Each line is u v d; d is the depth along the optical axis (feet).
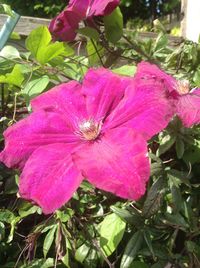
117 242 0.83
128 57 1.21
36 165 0.74
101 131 0.77
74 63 1.15
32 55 1.10
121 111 0.79
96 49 1.16
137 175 0.68
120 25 1.16
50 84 1.05
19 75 1.00
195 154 0.93
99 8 1.06
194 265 0.84
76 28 1.10
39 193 0.71
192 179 0.94
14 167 0.77
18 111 1.05
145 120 0.76
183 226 0.84
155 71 0.88
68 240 0.85
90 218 0.89
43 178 0.72
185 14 2.20
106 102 0.83
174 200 0.82
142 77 0.83
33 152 0.76
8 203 0.95
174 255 0.84
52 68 1.09
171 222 0.84
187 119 0.82
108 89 0.84
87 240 0.86
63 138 0.78
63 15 1.08
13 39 1.30
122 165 0.69
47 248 0.84
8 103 1.06
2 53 1.10
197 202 0.91
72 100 0.84
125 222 0.84
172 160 0.94
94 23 1.11
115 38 1.16
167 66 1.23
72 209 0.89
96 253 0.85
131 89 0.80
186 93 0.88
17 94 0.99
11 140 0.78
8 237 0.89
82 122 0.81
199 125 0.93
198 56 1.19
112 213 0.87
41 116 0.81
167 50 1.29
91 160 0.71
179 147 0.89
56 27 1.09
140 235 0.82
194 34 2.01
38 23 1.63
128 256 0.80
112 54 1.20
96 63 1.21
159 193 0.83
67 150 0.75
